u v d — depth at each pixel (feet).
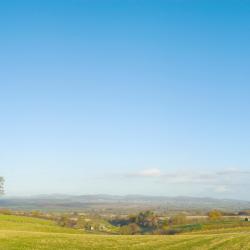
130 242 177.58
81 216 505.66
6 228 267.18
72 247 158.71
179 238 192.95
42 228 288.92
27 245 155.22
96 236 198.39
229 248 158.92
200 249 157.89
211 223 371.76
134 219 469.57
